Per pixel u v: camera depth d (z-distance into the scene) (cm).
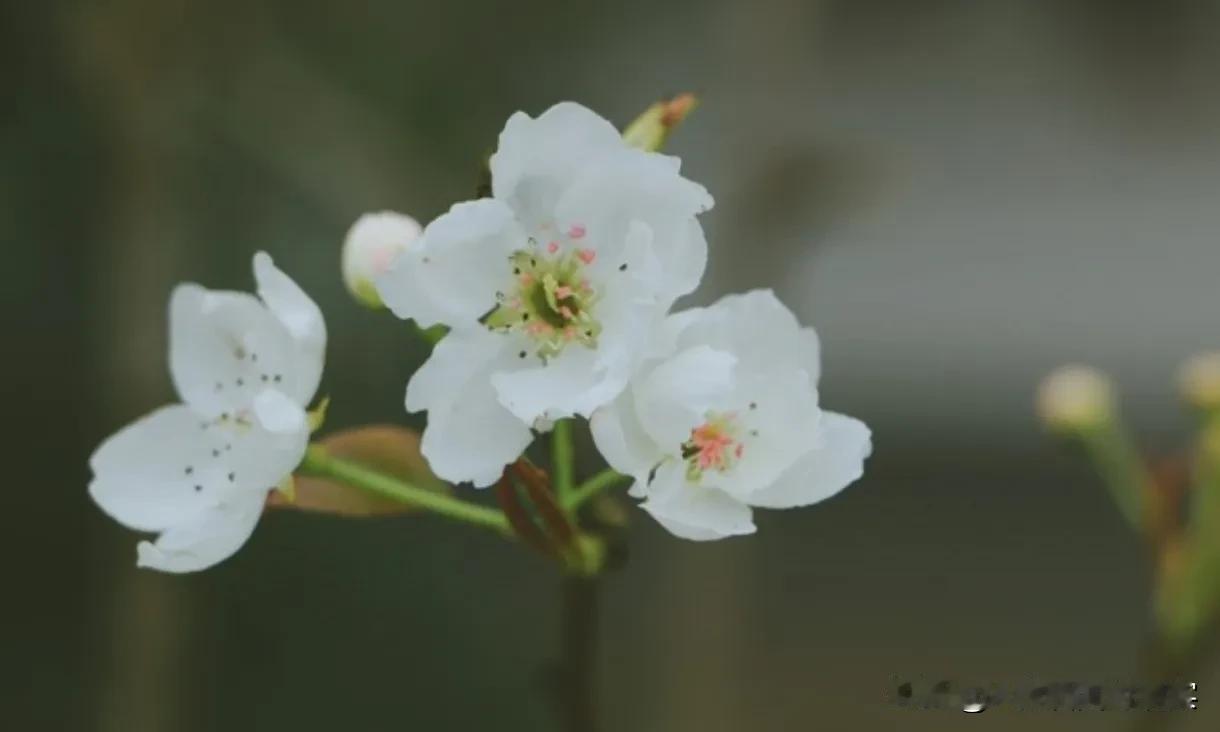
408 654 97
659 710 92
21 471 99
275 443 63
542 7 100
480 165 63
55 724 97
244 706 95
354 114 97
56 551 98
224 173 96
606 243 63
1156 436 126
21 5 88
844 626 103
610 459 62
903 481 118
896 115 123
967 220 125
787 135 91
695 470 63
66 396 99
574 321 63
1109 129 126
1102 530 111
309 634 96
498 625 97
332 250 96
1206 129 125
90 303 98
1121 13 121
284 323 63
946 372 123
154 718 87
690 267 62
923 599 104
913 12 121
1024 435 119
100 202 96
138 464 64
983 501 115
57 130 95
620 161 63
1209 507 67
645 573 94
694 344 63
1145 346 126
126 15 87
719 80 95
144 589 88
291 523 96
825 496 63
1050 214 126
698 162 95
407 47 99
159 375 89
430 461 62
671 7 100
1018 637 101
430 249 62
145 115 89
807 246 97
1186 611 67
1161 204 128
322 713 96
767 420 63
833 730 97
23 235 97
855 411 122
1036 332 124
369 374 93
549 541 63
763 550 103
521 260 63
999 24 122
